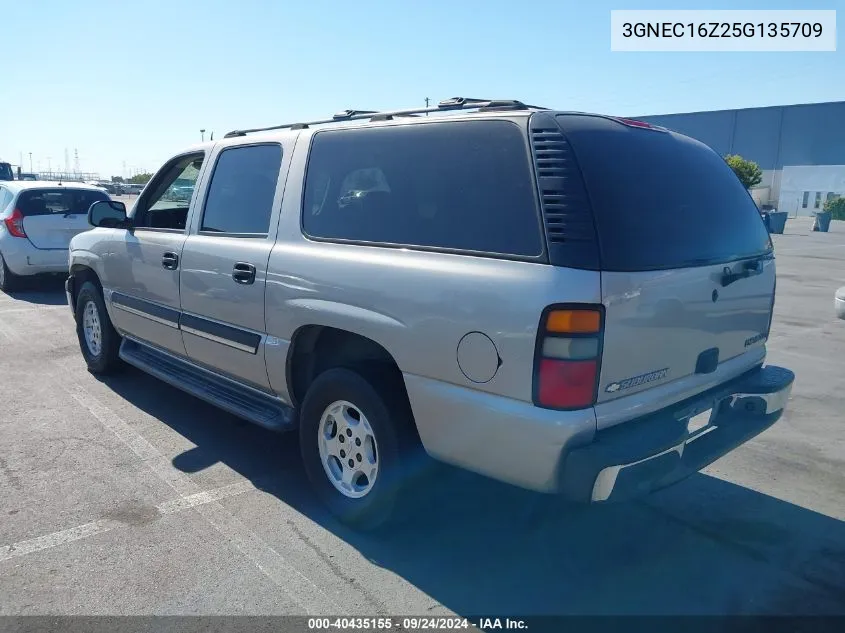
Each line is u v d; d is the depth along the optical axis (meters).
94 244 5.98
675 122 61.88
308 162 4.04
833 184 51.34
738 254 3.64
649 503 4.17
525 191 3.00
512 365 2.87
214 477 4.41
